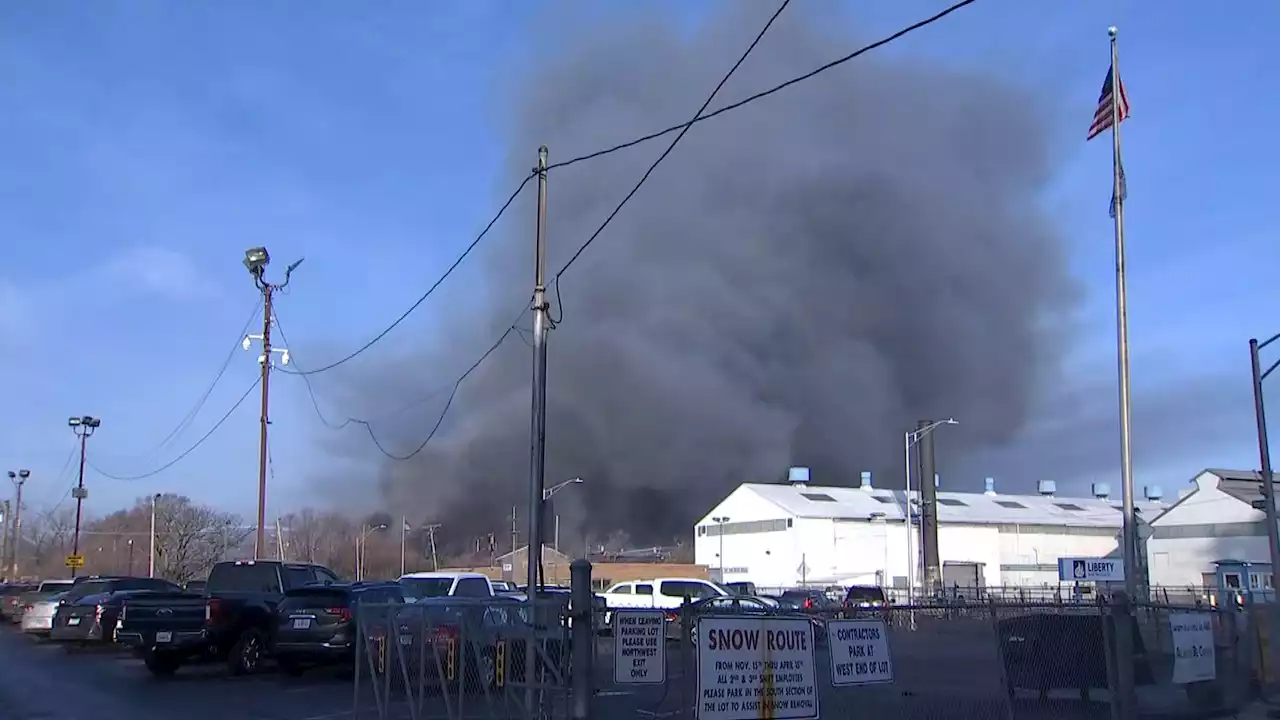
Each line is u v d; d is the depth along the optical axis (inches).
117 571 3900.1
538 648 418.0
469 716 427.2
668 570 3024.1
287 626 722.2
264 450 1312.7
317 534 4067.4
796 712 359.3
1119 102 1073.5
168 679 728.3
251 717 538.9
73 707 572.4
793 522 2785.4
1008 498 3299.7
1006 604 589.9
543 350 685.3
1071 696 517.3
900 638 760.3
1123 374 1058.7
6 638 1152.2
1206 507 2509.8
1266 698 559.8
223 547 3326.8
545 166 710.5
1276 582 1071.0
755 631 356.5
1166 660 530.0
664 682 416.2
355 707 458.6
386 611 472.1
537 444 669.3
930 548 2418.8
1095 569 1148.5
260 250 1316.4
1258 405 1103.6
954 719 490.6
